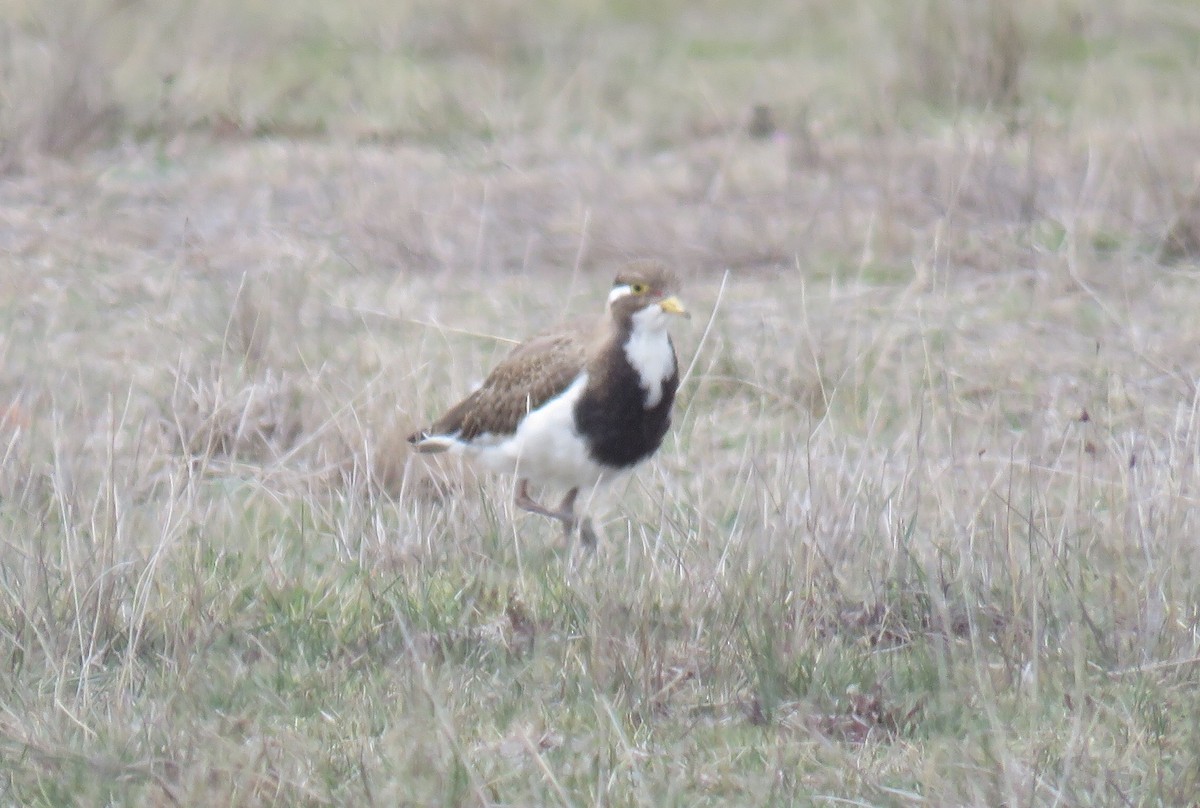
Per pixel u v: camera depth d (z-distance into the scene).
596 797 8.42
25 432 13.41
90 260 18.69
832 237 18.84
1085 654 9.91
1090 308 16.97
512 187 21.03
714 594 10.45
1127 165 20.16
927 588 10.61
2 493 12.27
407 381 14.06
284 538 12.05
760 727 9.38
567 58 27.66
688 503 12.21
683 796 8.54
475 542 11.86
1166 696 9.47
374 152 22.80
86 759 8.67
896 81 24.14
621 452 11.98
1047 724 9.23
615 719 8.85
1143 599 10.36
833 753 8.87
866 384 14.99
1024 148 21.42
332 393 14.25
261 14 29.34
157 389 14.80
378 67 26.69
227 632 10.35
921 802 8.34
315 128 23.98
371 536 11.67
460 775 8.55
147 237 19.45
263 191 21.11
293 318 16.27
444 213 19.92
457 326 16.72
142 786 8.58
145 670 9.83
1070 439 13.38
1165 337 16.12
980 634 10.09
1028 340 16.17
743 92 25.64
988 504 11.57
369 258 18.75
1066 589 10.52
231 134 23.53
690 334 16.19
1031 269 17.97
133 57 25.48
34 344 16.06
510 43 28.61
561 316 16.52
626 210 20.00
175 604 10.38
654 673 9.70
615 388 11.76
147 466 12.61
